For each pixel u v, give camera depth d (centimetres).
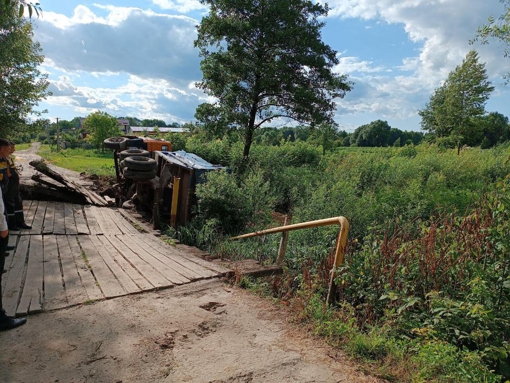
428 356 326
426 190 1259
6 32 1389
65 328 373
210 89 1588
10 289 452
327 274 512
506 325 383
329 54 1535
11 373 297
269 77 1438
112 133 5191
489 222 504
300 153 2239
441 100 2612
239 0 1423
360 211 935
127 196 1238
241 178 1168
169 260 612
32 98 1561
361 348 352
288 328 396
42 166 1112
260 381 301
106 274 527
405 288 452
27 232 719
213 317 414
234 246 756
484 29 781
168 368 314
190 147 1858
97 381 293
